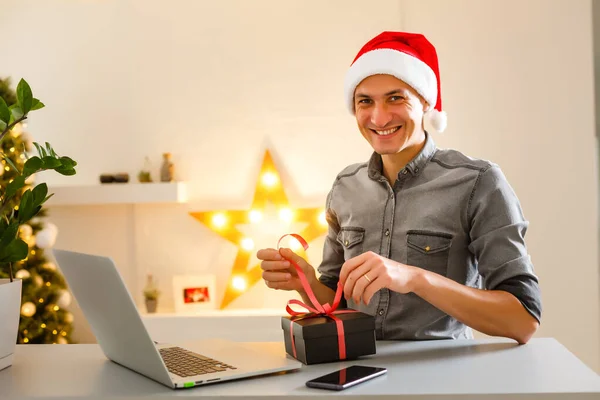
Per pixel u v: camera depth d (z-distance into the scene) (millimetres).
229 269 3451
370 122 1682
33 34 3516
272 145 3404
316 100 3371
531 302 1471
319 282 1720
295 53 3379
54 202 3373
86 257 1138
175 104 3455
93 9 3482
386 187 1755
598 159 3398
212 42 3426
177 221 3475
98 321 1270
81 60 3496
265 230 3410
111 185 3340
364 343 1305
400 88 1642
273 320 3145
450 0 3260
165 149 3467
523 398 1025
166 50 3453
